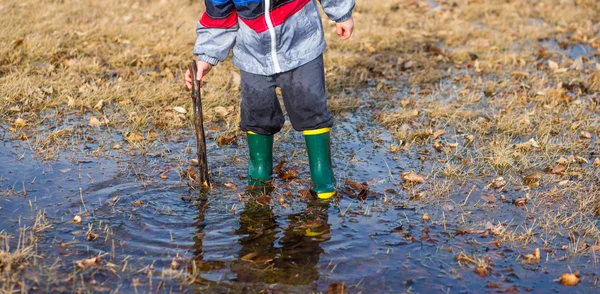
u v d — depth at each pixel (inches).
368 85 253.6
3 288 112.8
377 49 300.0
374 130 204.1
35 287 114.4
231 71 254.5
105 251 128.6
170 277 119.6
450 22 346.3
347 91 246.1
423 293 117.3
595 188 163.2
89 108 214.5
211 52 146.2
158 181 162.9
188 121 206.8
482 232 139.3
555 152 187.5
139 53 276.2
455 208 151.9
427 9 381.4
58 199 150.9
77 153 179.2
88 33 295.1
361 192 156.4
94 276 119.0
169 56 272.1
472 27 339.3
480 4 391.2
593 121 213.0
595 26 348.5
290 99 147.8
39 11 323.6
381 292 117.3
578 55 297.3
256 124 154.3
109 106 218.7
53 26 300.5
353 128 207.3
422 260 128.4
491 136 201.2
